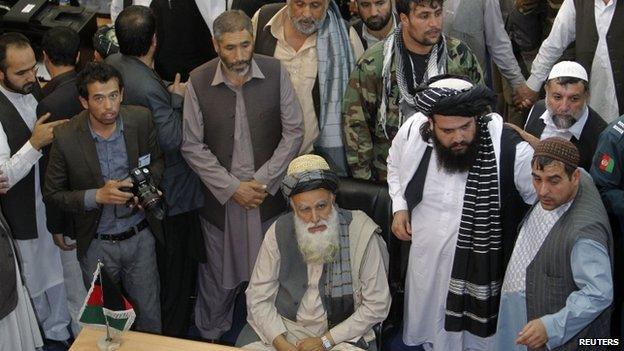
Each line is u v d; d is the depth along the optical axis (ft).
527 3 15.75
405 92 12.02
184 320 13.69
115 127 11.56
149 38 12.19
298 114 12.71
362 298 11.45
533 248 10.17
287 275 11.51
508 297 10.57
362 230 11.36
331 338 11.25
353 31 13.60
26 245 12.83
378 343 11.77
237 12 11.72
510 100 16.51
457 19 14.78
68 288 13.24
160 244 12.86
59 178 11.62
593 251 9.58
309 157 11.13
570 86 11.62
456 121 9.96
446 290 11.26
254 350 10.52
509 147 10.34
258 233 12.97
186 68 15.34
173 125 12.28
